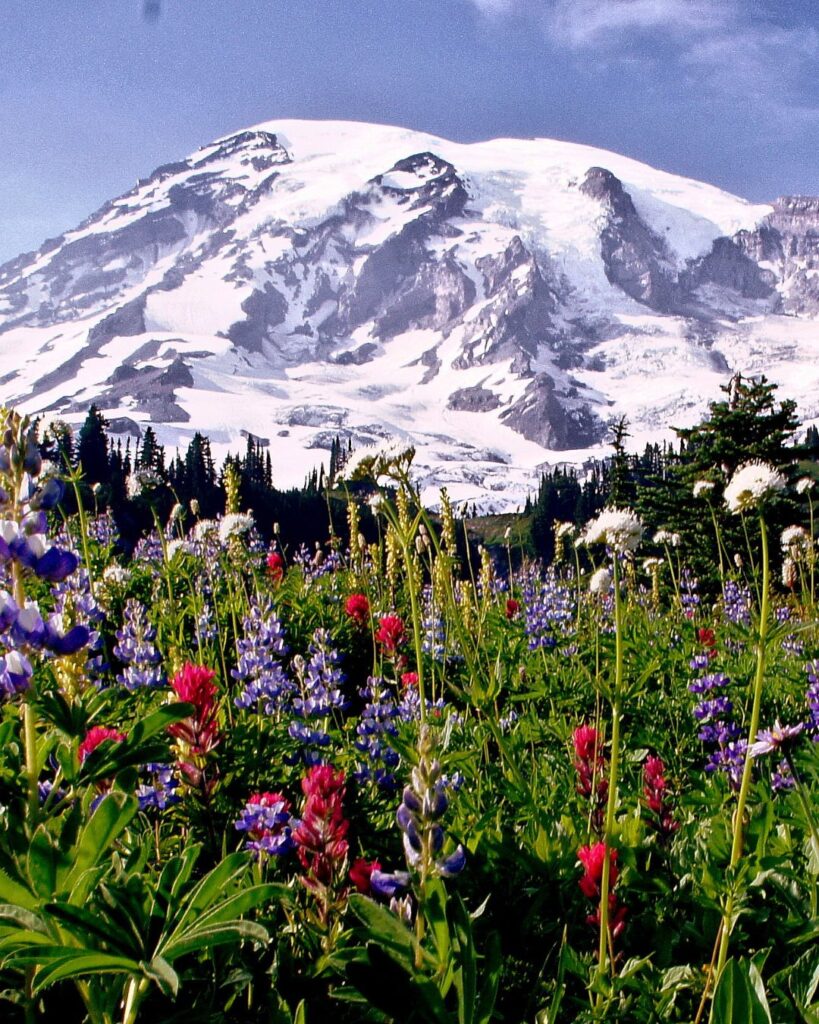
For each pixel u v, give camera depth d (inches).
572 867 185.2
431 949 108.1
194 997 134.0
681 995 155.5
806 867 178.7
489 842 191.3
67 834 111.3
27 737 112.3
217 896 107.9
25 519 114.7
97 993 111.3
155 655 265.1
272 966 145.3
